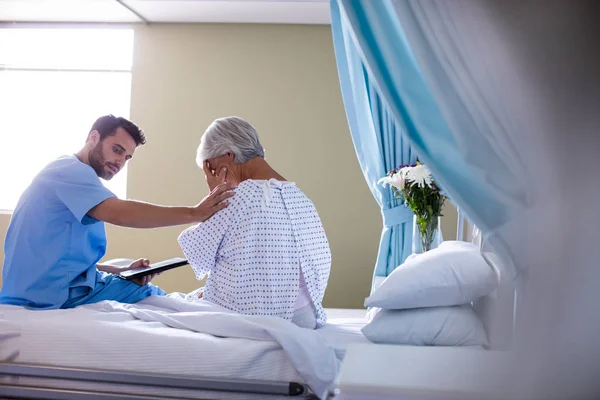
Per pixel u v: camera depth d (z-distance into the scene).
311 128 4.37
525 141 1.16
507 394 1.06
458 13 1.22
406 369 1.07
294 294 1.76
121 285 2.02
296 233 1.80
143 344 1.50
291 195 1.84
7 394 1.50
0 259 4.63
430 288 1.55
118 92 4.72
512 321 1.25
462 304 1.63
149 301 1.89
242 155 1.87
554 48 1.13
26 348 1.54
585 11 1.11
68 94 4.75
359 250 4.33
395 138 2.71
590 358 1.06
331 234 4.34
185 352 1.48
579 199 1.10
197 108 4.44
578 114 1.11
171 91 4.45
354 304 4.32
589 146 1.10
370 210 4.32
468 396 1.06
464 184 1.27
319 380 1.43
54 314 1.69
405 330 1.54
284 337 1.46
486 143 1.24
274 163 4.38
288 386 1.42
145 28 4.48
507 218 1.22
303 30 4.38
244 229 1.73
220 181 1.91
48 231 1.88
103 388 1.49
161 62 4.46
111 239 4.48
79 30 4.55
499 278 1.37
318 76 4.37
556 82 1.13
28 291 1.87
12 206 4.81
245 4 3.95
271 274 1.73
